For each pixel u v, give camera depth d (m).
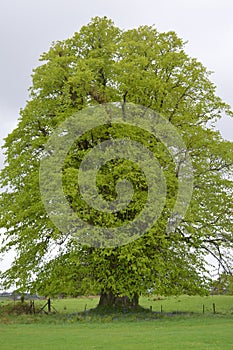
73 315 31.08
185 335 20.83
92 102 32.97
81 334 21.91
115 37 35.66
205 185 33.12
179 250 31.58
